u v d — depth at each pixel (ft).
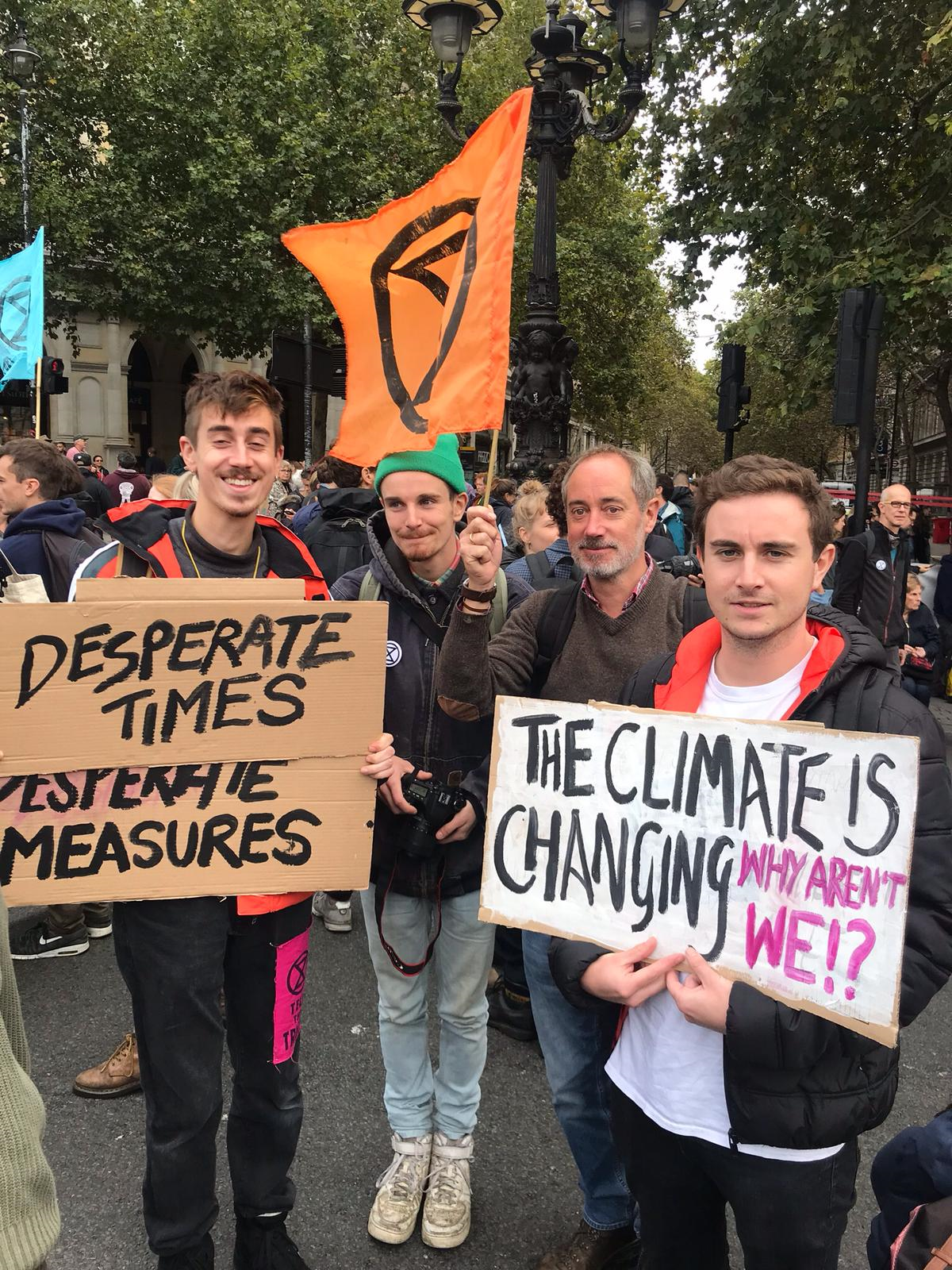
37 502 11.08
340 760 6.12
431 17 21.91
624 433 127.24
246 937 6.31
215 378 6.14
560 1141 8.59
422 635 7.34
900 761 4.24
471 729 7.27
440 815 6.94
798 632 4.84
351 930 12.76
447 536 7.24
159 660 5.77
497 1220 7.54
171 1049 6.02
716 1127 4.72
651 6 21.45
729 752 4.68
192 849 5.94
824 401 88.63
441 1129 7.56
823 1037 4.38
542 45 22.91
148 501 6.54
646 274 79.10
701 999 4.51
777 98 34.60
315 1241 7.23
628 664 6.72
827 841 4.41
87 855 5.80
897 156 36.11
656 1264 5.45
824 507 4.69
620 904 4.97
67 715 5.66
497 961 10.94
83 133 69.00
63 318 71.77
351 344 7.45
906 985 4.33
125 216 63.52
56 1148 8.26
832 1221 4.77
